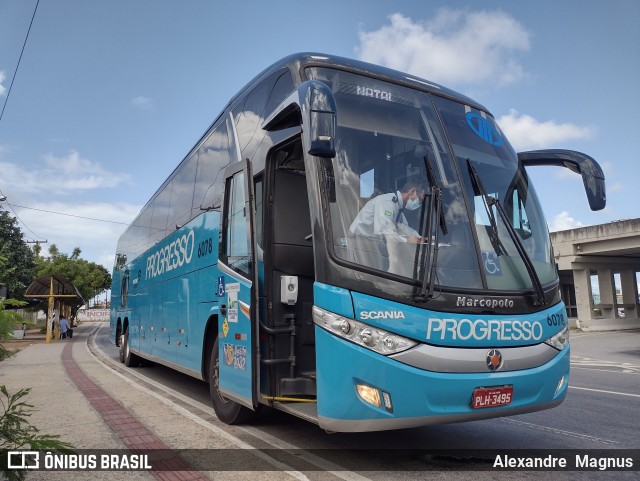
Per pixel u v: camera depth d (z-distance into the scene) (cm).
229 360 611
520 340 455
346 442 563
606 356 1736
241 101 708
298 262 575
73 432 607
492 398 434
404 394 410
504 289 465
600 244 2925
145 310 1198
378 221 461
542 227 548
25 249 3309
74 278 4731
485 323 441
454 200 493
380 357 412
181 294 876
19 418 365
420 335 418
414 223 466
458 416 424
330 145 413
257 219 600
